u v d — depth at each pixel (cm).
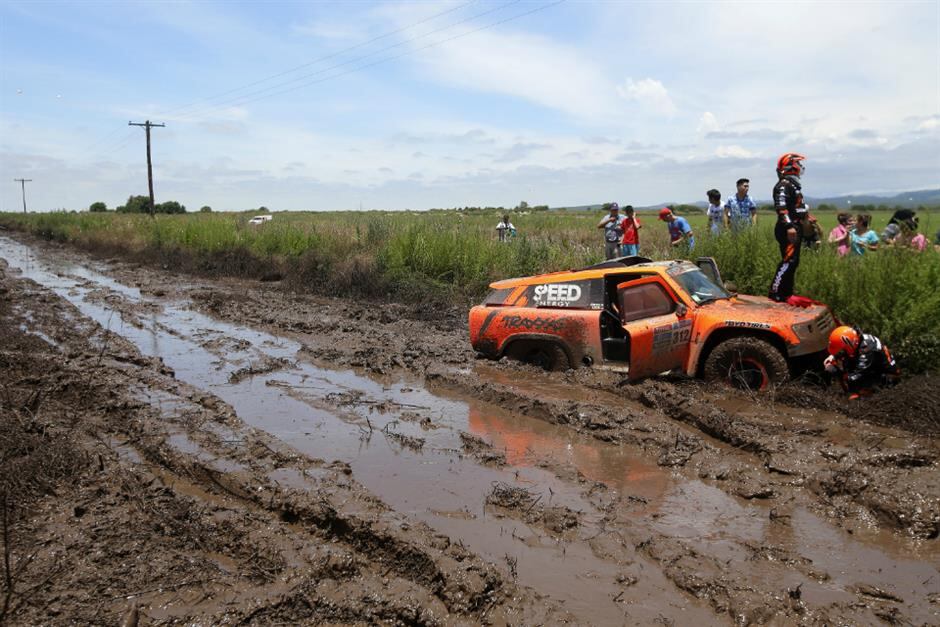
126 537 455
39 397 740
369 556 438
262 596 387
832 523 466
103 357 941
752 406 691
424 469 580
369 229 2186
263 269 2177
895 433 611
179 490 544
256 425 702
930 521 445
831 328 750
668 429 637
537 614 364
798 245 840
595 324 829
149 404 727
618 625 355
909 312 761
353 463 595
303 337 1169
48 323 1262
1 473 509
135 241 3203
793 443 580
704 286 814
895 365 702
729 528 461
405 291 1603
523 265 1636
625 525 466
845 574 401
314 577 406
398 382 874
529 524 474
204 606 380
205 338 1163
